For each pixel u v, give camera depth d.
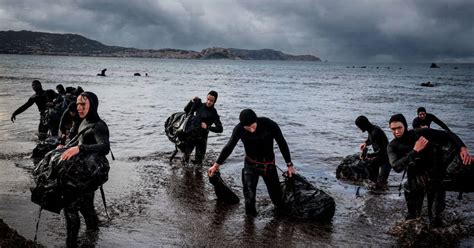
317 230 6.11
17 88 29.61
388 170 8.76
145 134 13.93
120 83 44.81
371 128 8.88
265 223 6.33
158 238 5.66
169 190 7.86
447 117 20.86
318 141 13.62
